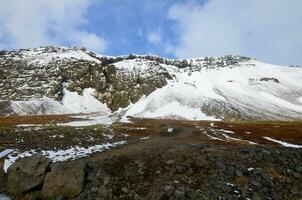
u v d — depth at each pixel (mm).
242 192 26906
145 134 70375
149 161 31016
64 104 197625
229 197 26344
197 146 37062
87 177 28859
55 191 27719
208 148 35562
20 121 105000
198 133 78562
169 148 36969
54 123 104312
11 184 29375
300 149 34500
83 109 199625
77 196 27562
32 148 42156
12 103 172875
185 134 75875
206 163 30422
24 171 29328
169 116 179625
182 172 29328
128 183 28328
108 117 162250
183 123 115125
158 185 27531
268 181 28266
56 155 38906
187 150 34031
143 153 33281
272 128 85688
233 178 28641
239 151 33344
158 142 53938
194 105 196875
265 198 26391
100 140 53125
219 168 29703
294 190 27281
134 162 31000
